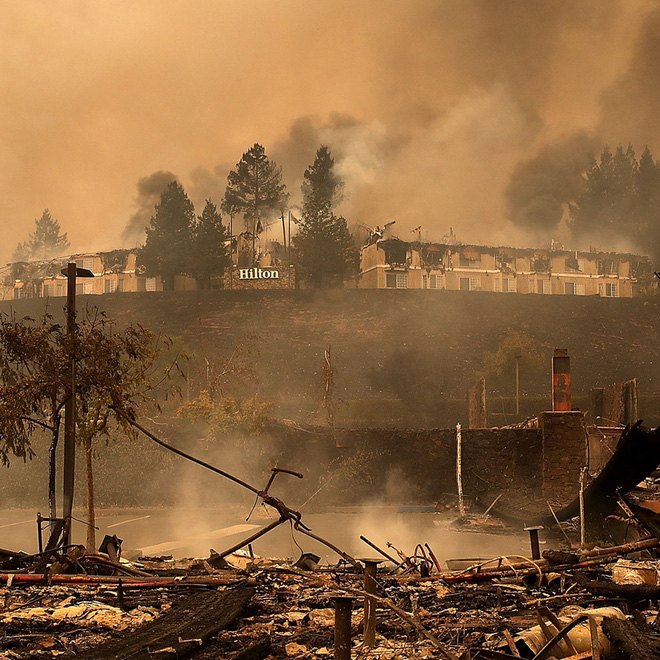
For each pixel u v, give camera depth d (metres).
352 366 68.56
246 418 31.25
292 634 7.32
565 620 7.17
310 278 99.69
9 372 15.78
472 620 7.73
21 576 9.95
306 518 26.16
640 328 86.00
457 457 26.86
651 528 12.80
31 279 104.94
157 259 102.75
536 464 26.52
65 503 15.05
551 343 80.06
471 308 88.12
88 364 15.95
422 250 98.06
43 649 6.85
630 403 28.92
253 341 74.12
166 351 44.59
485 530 20.64
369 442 31.20
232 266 102.75
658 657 5.48
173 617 7.64
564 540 17.41
